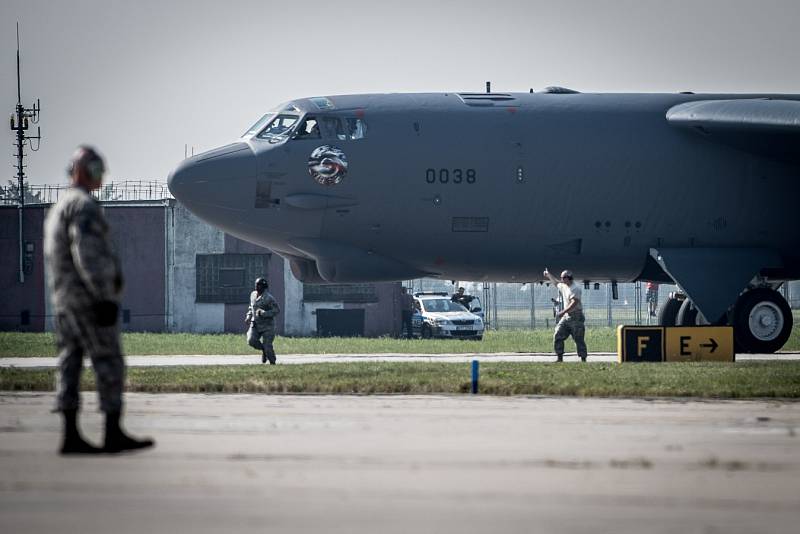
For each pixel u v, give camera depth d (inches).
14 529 829.2
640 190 4180.6
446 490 1008.2
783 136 4200.3
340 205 3966.5
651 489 1021.8
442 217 4025.6
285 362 3902.6
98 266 1211.2
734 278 4229.8
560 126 4148.6
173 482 1042.1
